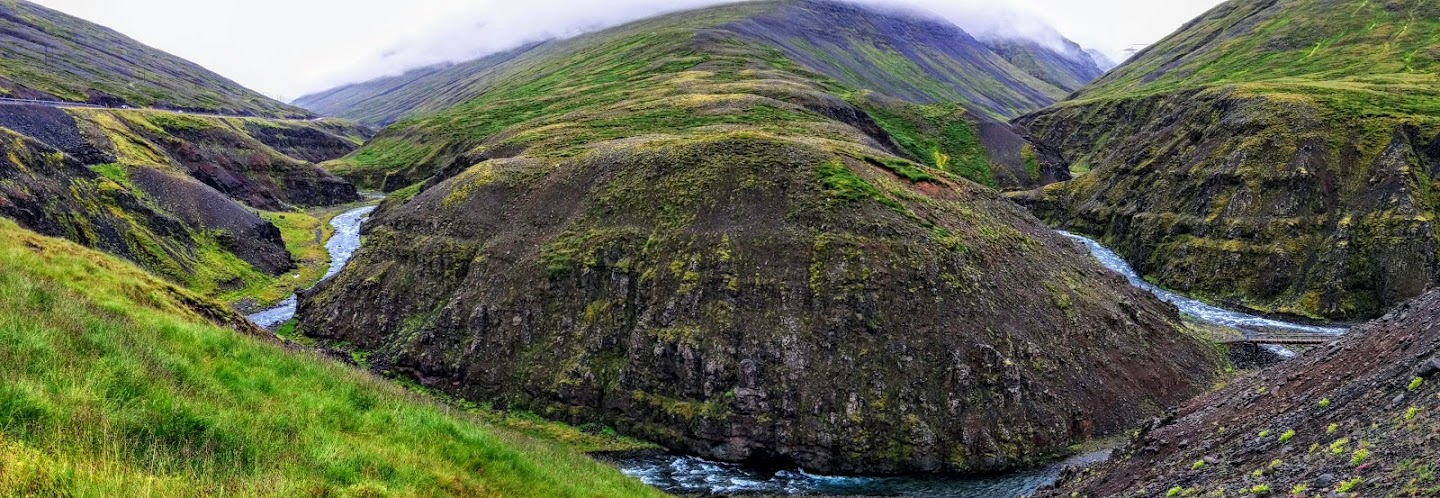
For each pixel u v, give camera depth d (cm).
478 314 5991
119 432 1475
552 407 5297
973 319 5253
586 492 2453
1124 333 5725
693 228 6125
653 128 11156
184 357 2059
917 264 5531
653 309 5531
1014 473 4497
